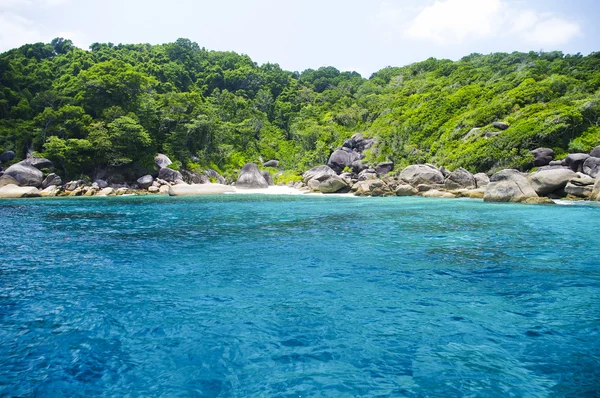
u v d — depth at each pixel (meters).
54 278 8.40
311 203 27.12
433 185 34.66
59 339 5.40
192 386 4.23
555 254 10.20
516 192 25.28
